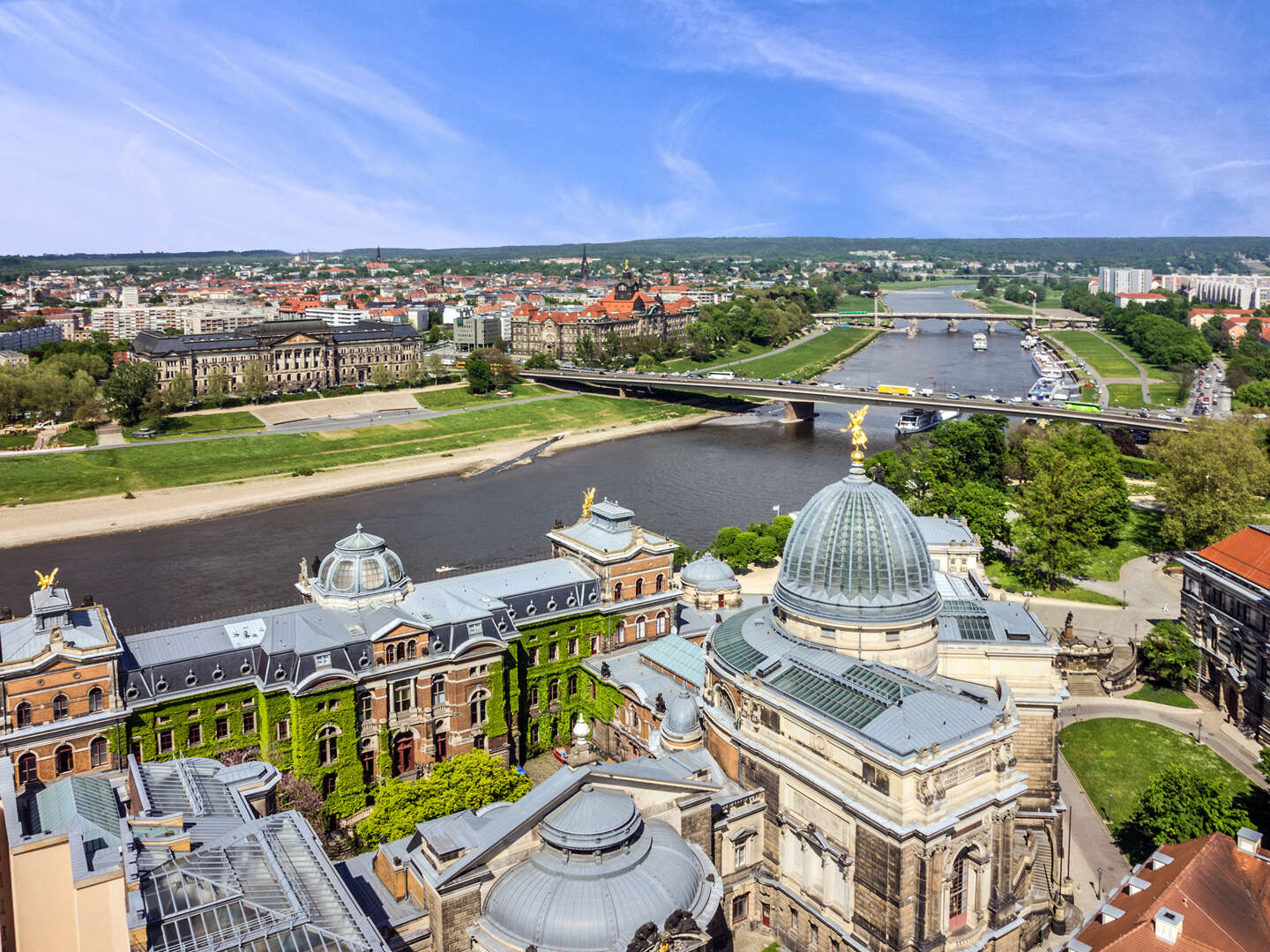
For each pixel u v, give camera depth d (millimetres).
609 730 136875
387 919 78188
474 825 80688
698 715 108250
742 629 111125
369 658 123188
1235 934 72312
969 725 88688
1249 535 156625
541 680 141500
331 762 121812
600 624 145125
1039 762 110688
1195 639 158500
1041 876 104062
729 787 102188
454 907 75375
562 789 79062
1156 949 69562
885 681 93688
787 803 97188
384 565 132375
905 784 83438
